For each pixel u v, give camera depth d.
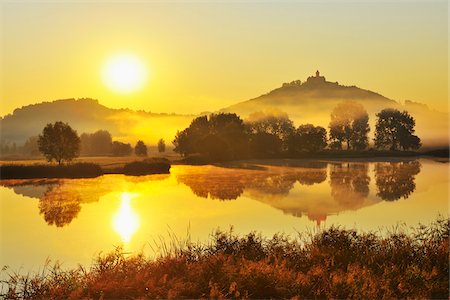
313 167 88.44
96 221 30.05
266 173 72.94
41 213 33.69
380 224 25.94
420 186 52.81
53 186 53.91
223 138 112.94
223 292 10.69
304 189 50.56
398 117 154.88
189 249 14.33
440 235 14.79
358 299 10.00
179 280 11.26
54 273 13.04
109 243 22.56
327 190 49.25
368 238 14.75
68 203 39.28
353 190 49.41
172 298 10.38
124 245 21.78
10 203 39.44
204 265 12.31
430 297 10.34
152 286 10.95
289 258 13.53
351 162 105.88
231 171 77.56
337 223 26.42
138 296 10.79
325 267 12.26
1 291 12.47
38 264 18.08
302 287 10.74
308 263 12.95
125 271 12.58
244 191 48.38
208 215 31.70
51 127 84.69
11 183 56.75
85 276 12.48
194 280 11.41
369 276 11.24
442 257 12.84
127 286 11.30
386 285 10.49
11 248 21.52
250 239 14.88
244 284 10.92
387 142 156.12
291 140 134.50
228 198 42.28
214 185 54.97
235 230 24.61
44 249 21.27
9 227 27.89
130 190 49.31
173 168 85.31
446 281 11.15
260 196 44.00
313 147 136.88
